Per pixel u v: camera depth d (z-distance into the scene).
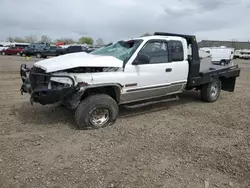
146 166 3.27
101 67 4.51
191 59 6.08
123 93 4.84
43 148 3.70
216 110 6.17
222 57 23.89
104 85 4.48
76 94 4.25
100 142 3.97
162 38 5.50
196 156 3.59
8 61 21.98
